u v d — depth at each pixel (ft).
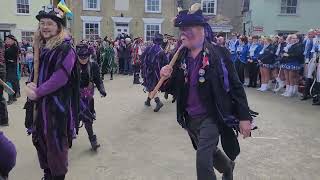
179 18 11.69
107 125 25.08
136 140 21.52
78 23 93.40
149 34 96.37
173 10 96.68
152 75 30.71
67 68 12.19
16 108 30.99
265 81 44.45
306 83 36.60
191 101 11.85
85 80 18.45
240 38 49.85
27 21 90.94
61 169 12.60
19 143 20.81
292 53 39.06
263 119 27.50
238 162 17.94
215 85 11.28
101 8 94.22
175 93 12.37
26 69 62.23
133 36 95.66
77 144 20.67
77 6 93.04
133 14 95.50
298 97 38.88
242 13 99.55
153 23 96.22
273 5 83.87
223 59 11.46
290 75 39.42
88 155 18.83
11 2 89.30
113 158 18.40
